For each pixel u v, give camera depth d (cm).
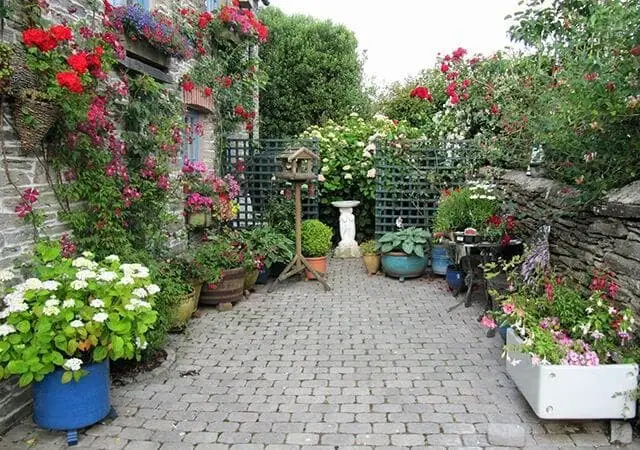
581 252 365
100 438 276
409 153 680
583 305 315
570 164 361
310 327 458
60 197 333
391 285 611
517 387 313
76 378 257
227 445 269
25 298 252
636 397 262
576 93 324
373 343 416
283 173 596
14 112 285
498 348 402
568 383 267
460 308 512
